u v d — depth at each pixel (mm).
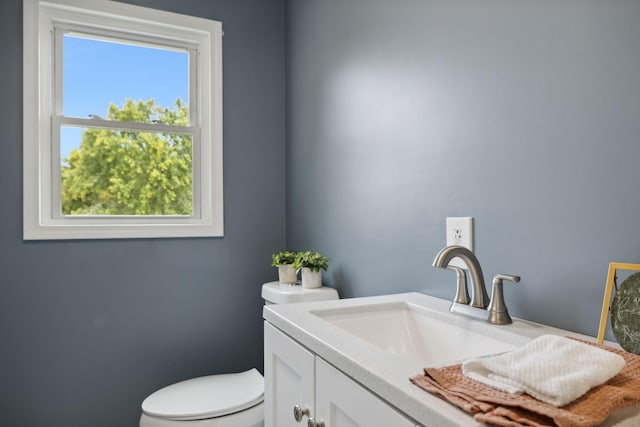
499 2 1006
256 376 1793
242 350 2104
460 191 1119
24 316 1732
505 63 990
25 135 1736
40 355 1754
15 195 1724
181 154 2102
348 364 719
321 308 1088
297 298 1655
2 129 1709
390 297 1223
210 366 2039
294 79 2131
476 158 1068
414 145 1291
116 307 1874
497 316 918
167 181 2076
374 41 1487
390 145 1403
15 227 1722
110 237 1857
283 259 1896
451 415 512
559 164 872
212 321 2047
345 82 1670
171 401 1539
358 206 1584
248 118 2152
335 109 1744
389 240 1411
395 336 1132
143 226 1913
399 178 1360
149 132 2039
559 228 873
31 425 1738
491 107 1027
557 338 636
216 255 2062
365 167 1541
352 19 1619
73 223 1887
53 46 1883
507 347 847
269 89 2209
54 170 1862
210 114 2064
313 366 854
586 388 509
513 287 980
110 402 1861
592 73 809
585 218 823
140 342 1913
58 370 1779
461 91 1115
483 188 1049
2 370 1701
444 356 1015
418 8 1273
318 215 1891
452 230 1138
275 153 2215
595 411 486
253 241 2146
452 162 1145
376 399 650
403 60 1340
